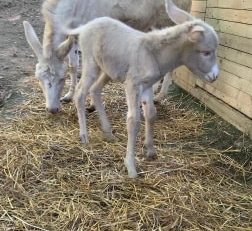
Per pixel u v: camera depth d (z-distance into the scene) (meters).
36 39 1.38
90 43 1.15
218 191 1.06
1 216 0.92
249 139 1.29
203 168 1.16
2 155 1.15
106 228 0.89
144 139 1.30
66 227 0.89
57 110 1.38
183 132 1.40
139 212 0.94
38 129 1.34
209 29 1.04
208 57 1.06
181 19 1.10
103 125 1.26
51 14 1.41
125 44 1.07
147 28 1.65
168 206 0.97
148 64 1.04
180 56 1.07
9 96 1.64
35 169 1.09
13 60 2.20
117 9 1.54
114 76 1.11
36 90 1.72
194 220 0.93
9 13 3.25
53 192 1.01
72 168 1.11
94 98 1.25
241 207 1.00
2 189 1.01
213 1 1.58
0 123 1.38
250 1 1.31
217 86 1.53
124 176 1.08
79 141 1.26
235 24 1.41
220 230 0.91
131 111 1.06
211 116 1.51
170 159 1.19
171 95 1.76
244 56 1.35
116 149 1.22
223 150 1.27
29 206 0.95
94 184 1.04
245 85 1.34
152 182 1.06
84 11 1.48
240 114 1.37
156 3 1.59
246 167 1.19
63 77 1.38
